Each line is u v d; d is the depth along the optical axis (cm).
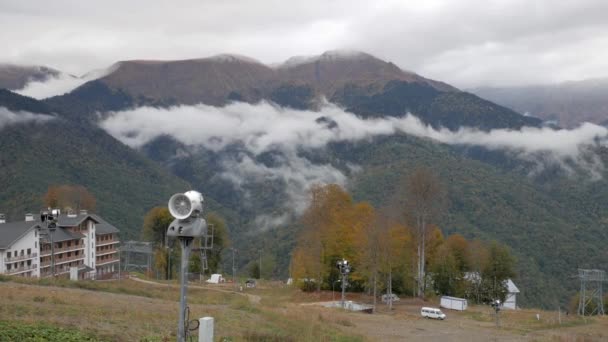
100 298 3412
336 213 6838
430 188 6994
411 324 4706
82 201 11525
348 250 6794
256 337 2603
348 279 6825
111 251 10162
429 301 6969
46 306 2664
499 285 8275
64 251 8469
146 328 2416
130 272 10081
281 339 2652
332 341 2994
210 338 1845
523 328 4959
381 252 6081
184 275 1639
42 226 7731
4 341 1770
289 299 6475
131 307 3083
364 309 5706
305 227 7375
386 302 6550
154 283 7119
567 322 5462
